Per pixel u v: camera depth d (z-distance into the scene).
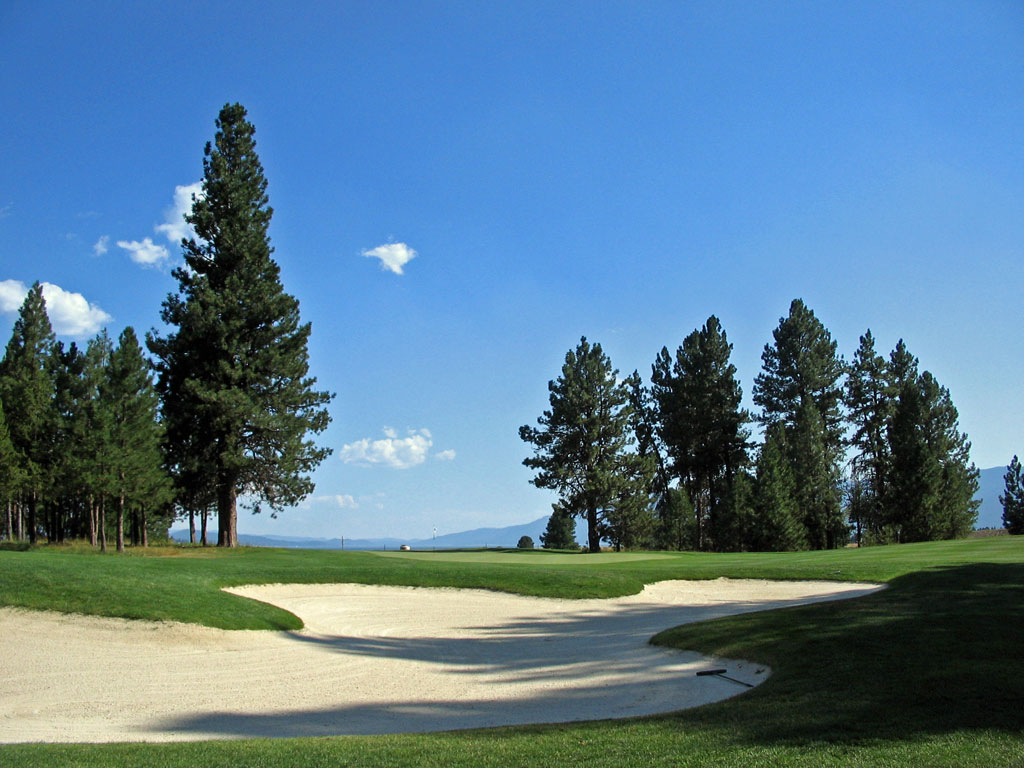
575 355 63.59
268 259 48.47
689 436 73.44
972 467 73.31
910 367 72.44
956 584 20.48
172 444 46.25
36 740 10.39
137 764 8.45
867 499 72.56
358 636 19.50
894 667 11.84
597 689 13.33
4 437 43.47
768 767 7.59
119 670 14.73
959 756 7.52
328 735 10.69
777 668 13.20
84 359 44.75
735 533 65.19
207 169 48.25
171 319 46.19
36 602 18.30
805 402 67.56
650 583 27.75
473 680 14.32
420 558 42.50
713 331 73.69
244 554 41.28
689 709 10.98
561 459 62.16
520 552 54.59
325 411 48.38
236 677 14.51
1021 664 11.30
